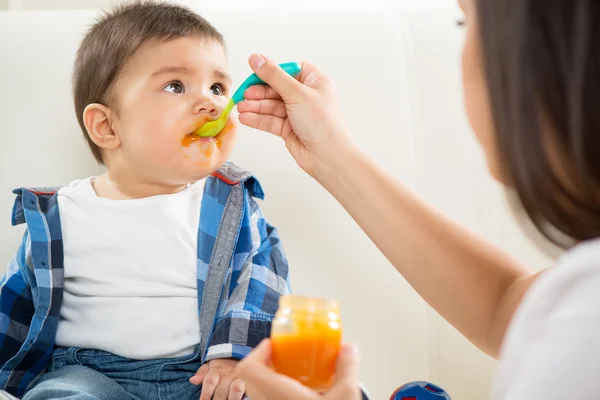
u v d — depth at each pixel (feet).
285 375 2.14
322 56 4.78
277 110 3.77
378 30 4.87
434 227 3.12
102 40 4.25
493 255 3.05
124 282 4.05
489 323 2.92
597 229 1.73
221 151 4.07
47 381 3.65
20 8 6.29
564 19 1.54
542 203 1.74
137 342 3.92
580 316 1.49
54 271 4.08
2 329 4.08
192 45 4.07
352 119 4.67
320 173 3.53
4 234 4.50
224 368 3.77
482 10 1.77
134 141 4.05
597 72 1.50
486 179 4.63
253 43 4.78
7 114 4.59
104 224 4.18
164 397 3.80
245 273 4.22
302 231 4.57
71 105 4.62
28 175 4.56
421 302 4.48
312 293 4.46
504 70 1.70
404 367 4.39
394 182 3.32
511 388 1.60
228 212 4.34
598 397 1.43
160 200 4.25
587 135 1.53
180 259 4.12
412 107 4.74
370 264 4.52
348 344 2.17
